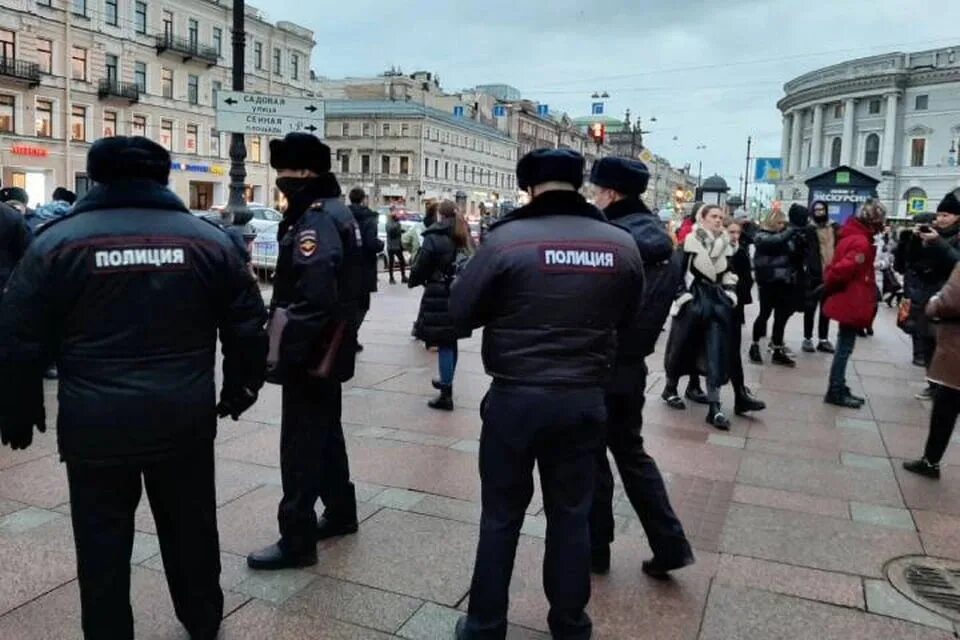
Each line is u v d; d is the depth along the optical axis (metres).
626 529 4.28
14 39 39.84
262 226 19.67
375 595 3.47
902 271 8.79
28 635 3.09
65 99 42.62
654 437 6.06
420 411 6.63
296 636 3.15
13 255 6.36
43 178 42.06
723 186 12.96
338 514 4.02
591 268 2.86
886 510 4.62
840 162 93.31
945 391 5.09
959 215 7.02
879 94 88.12
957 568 3.87
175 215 2.69
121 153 2.61
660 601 3.49
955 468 5.45
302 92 61.28
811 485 5.05
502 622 3.00
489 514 3.00
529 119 99.38
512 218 2.94
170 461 2.71
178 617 3.06
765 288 9.12
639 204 3.80
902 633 3.25
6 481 4.71
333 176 3.64
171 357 2.65
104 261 2.50
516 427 2.86
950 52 84.31
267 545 3.93
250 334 2.87
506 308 2.86
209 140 53.09
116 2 45.28
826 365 9.33
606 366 2.97
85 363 2.55
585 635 3.03
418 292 16.52
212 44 52.47
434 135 78.88
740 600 3.51
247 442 5.57
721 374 6.44
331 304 3.38
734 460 5.54
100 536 2.69
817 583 3.69
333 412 3.87
